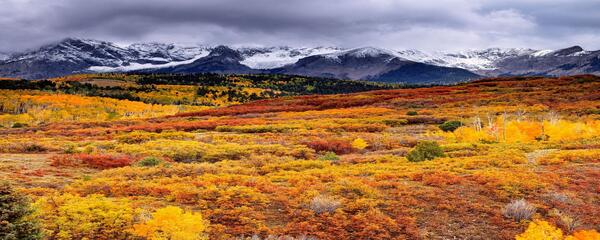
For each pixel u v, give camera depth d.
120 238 13.76
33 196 17.30
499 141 47.66
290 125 61.41
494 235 15.35
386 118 68.25
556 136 49.59
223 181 21.25
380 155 35.22
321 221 16.05
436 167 25.83
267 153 36.94
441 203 18.08
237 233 14.83
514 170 24.19
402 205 17.78
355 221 16.11
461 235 15.34
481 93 98.81
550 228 14.93
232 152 37.25
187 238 13.40
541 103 80.31
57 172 25.95
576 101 80.81
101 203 16.02
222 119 79.75
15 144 39.81
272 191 19.52
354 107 90.25
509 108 75.31
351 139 47.31
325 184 20.84
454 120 61.84
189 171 25.98
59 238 13.39
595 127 53.22
